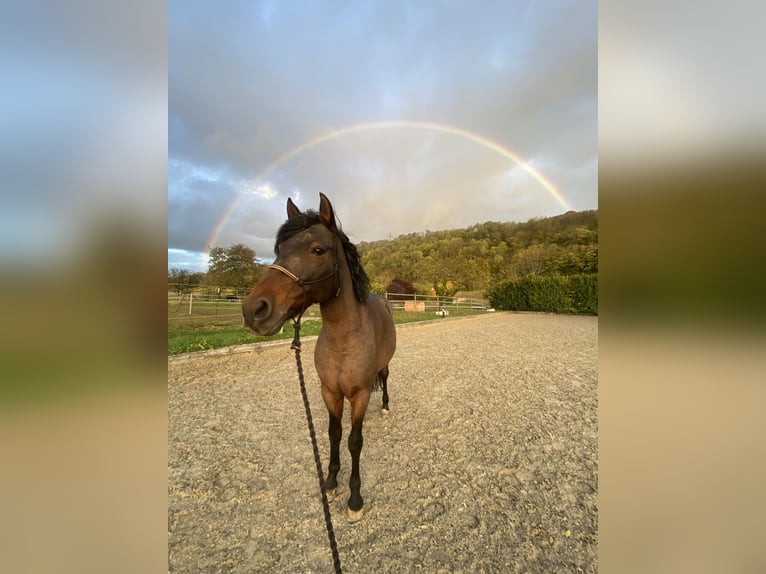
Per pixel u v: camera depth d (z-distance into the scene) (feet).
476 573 6.15
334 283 6.84
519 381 18.12
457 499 8.20
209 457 10.04
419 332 39.78
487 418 12.98
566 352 26.66
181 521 7.46
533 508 7.93
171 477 9.02
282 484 8.77
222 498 8.21
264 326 5.70
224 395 15.31
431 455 10.18
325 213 6.86
